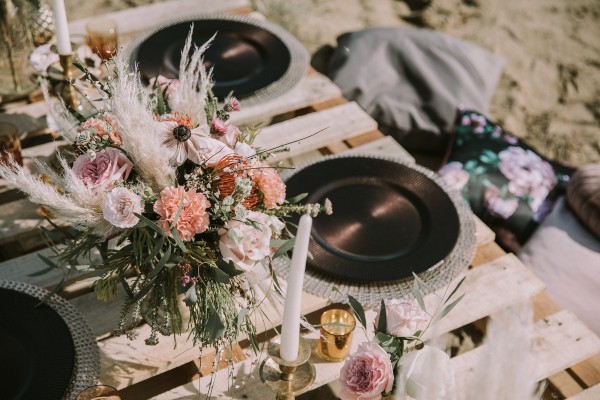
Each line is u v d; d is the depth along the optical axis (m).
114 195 1.03
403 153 1.83
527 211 2.33
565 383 1.46
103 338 1.37
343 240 1.48
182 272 1.14
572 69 3.37
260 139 1.82
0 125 1.59
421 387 1.03
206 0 2.38
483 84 2.92
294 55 2.03
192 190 1.08
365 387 1.08
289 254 1.45
